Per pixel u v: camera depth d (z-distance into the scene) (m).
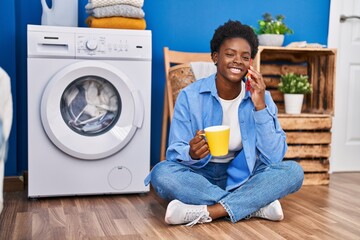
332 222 2.04
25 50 2.84
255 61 2.92
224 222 2.01
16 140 2.71
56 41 2.38
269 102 2.04
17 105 2.82
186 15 3.13
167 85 2.90
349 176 3.30
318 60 3.20
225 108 2.06
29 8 2.84
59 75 2.36
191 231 1.88
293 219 2.09
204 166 2.12
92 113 2.49
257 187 1.99
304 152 2.94
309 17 3.35
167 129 3.17
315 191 2.75
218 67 1.99
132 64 2.50
